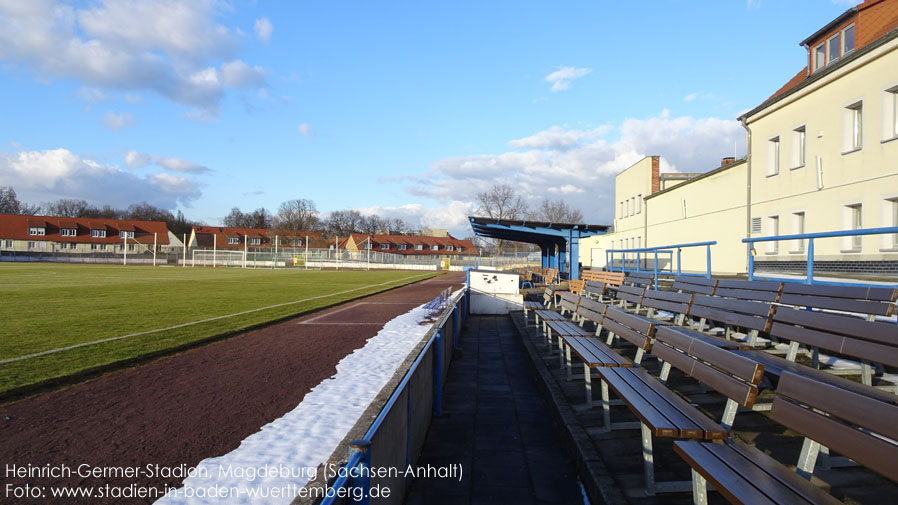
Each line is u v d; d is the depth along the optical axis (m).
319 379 6.73
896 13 14.91
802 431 2.58
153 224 94.56
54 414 5.35
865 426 2.19
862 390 3.48
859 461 2.15
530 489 4.00
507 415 5.94
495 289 15.43
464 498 3.84
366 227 129.25
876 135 14.11
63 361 7.76
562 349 7.43
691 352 3.96
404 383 3.67
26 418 5.22
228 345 9.40
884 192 13.84
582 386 6.46
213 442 4.47
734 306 6.19
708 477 2.57
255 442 4.43
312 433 4.64
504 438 5.18
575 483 4.11
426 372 5.19
